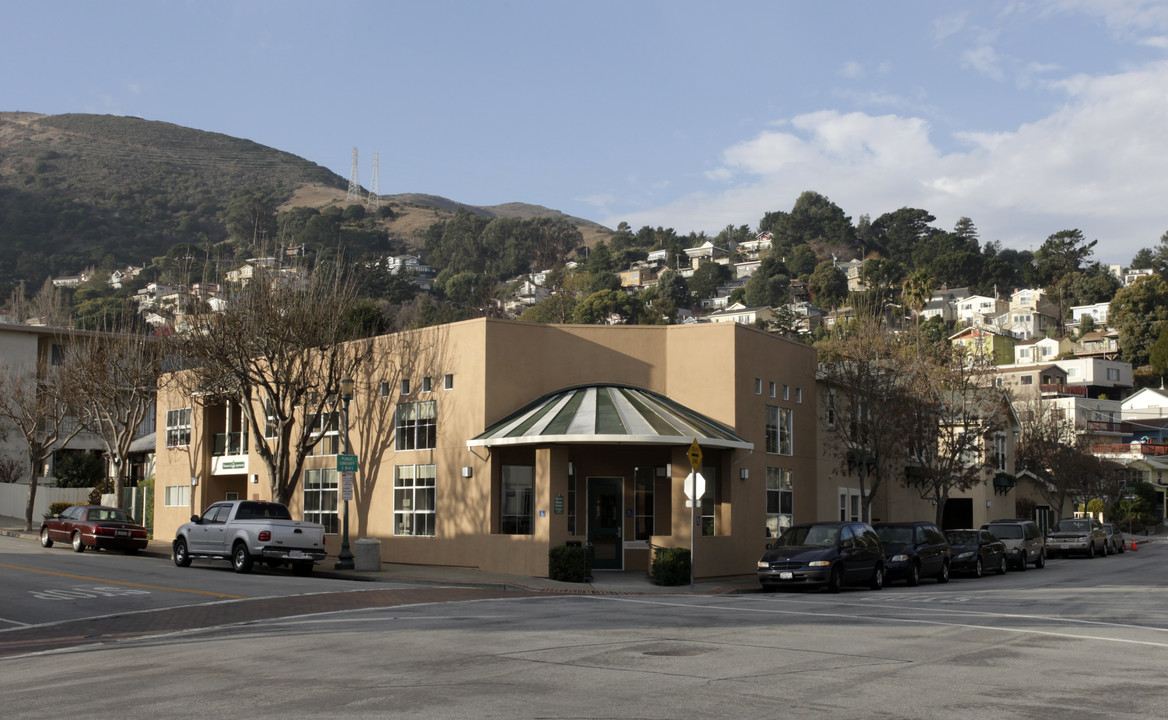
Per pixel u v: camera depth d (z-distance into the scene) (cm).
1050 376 9312
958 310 15788
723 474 2934
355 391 3200
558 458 2653
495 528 2792
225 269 3578
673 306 14588
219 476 3803
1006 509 4959
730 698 949
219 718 884
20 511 5197
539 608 1859
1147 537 6962
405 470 3034
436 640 1378
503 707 907
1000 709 902
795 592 2461
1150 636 1452
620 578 2681
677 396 2995
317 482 3325
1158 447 8038
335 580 2497
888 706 913
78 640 1528
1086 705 923
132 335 4169
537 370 2917
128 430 4162
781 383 3256
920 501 4341
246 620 1688
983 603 2050
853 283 18012
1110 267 18175
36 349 5738
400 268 19900
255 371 3178
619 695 964
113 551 3438
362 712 892
